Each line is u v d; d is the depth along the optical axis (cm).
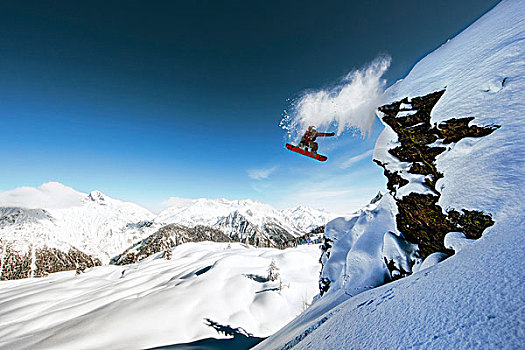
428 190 719
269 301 3812
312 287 4634
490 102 570
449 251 517
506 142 481
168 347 2572
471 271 278
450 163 631
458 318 210
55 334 2972
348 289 965
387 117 927
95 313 3544
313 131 1367
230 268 5300
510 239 290
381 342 253
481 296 219
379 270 915
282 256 6775
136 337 2764
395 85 992
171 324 3055
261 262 6100
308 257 6825
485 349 155
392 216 1052
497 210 396
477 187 472
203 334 2909
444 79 770
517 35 614
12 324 3834
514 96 526
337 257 1423
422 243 765
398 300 342
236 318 3347
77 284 6512
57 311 4050
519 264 229
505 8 829
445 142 683
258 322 3388
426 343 204
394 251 843
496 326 172
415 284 362
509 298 193
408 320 263
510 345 146
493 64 619
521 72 542
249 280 4656
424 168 773
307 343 453
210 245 13450
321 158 1410
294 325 1074
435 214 679
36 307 4569
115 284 5781
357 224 1432
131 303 3709
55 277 9756
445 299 254
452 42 957
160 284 5541
